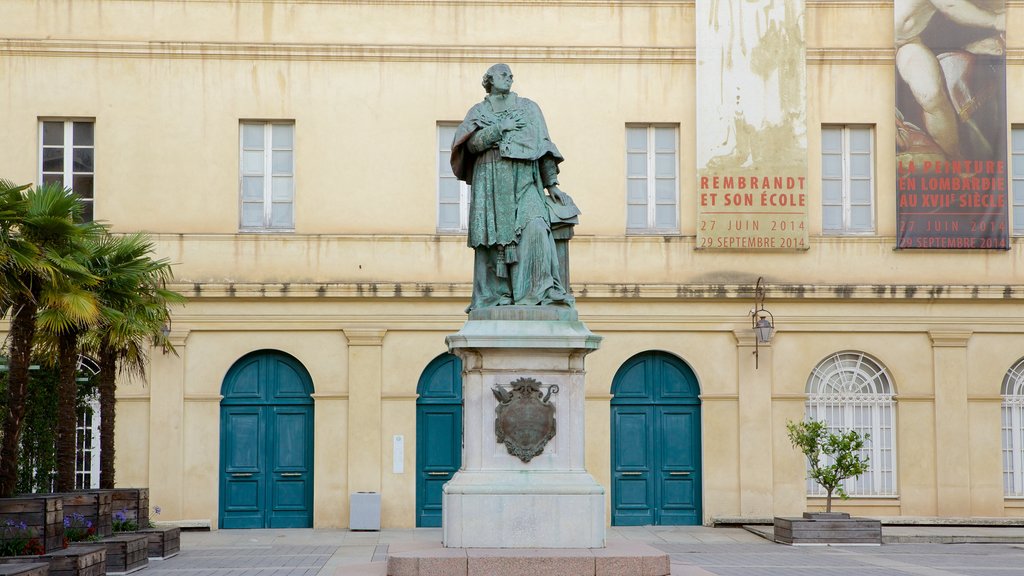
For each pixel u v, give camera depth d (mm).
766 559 19531
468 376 13391
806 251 26828
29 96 26203
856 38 27344
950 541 23078
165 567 18141
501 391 13234
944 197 26938
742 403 26422
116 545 17078
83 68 26312
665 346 26469
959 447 26641
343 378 26047
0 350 23594
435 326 26156
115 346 20359
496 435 13242
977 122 27047
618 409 26500
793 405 26500
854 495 26641
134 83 26391
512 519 12961
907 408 26703
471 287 26141
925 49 27141
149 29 26453
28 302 17219
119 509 20453
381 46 26625
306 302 26094
